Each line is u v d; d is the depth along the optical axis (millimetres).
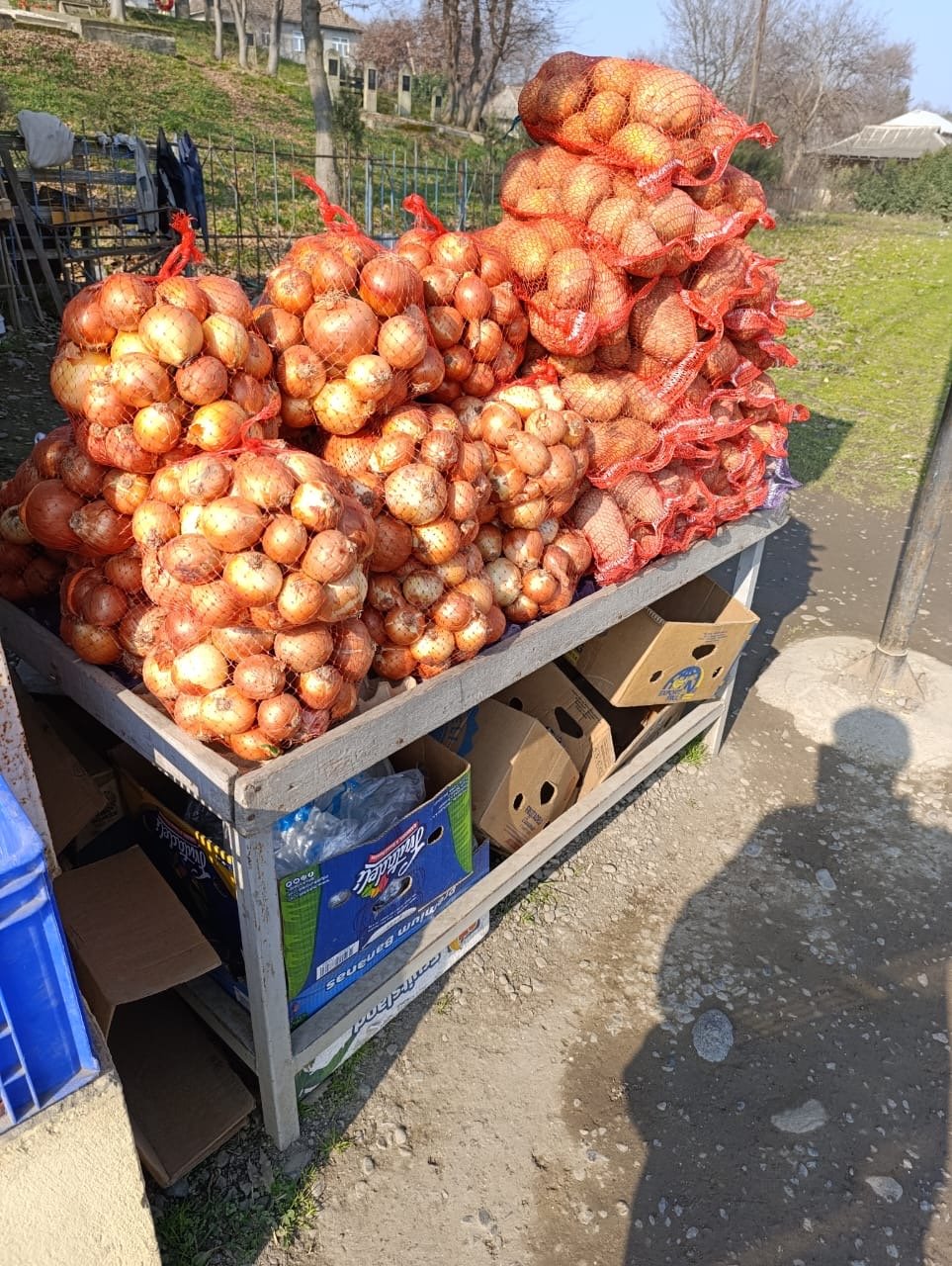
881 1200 2297
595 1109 2447
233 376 1782
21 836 1219
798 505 7074
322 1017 2141
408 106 29453
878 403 9977
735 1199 2266
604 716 3479
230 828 1742
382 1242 2104
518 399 2326
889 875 3391
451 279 2225
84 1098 1410
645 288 2488
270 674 1653
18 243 9469
